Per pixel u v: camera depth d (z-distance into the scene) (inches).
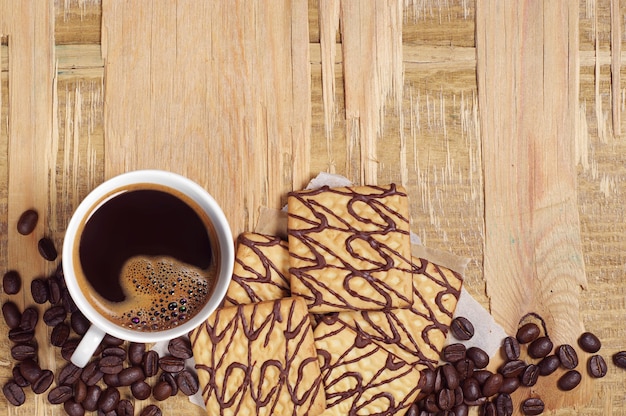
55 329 24.2
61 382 24.1
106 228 22.3
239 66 24.9
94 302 22.2
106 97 24.8
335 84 25.0
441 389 24.3
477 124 25.0
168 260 22.5
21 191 24.7
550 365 24.6
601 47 25.0
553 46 25.0
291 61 25.0
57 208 24.7
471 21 25.0
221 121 24.9
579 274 25.0
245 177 24.8
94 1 24.9
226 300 24.0
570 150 25.1
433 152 25.0
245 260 24.1
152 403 24.5
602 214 25.0
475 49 25.1
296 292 23.7
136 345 24.1
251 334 23.7
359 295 23.7
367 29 25.0
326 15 25.0
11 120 24.7
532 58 25.1
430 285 24.2
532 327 24.6
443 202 25.0
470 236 24.9
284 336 23.6
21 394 24.3
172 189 22.3
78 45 24.8
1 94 24.8
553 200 25.0
